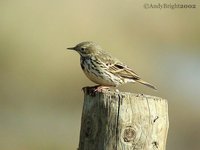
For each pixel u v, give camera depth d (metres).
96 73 11.91
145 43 27.78
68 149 20.39
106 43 26.89
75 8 27.61
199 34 29.55
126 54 26.73
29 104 24.16
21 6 27.69
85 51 12.09
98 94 9.30
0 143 20.33
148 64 26.61
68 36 26.81
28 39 26.73
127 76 12.06
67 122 22.06
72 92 24.83
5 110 23.27
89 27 27.12
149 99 9.23
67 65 25.50
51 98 24.77
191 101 23.48
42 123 21.91
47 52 26.11
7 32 26.98
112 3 28.17
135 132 9.15
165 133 9.34
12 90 25.33
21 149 20.30
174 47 28.30
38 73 25.69
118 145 9.12
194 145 20.53
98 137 9.23
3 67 26.00
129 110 9.16
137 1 28.34
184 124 21.92
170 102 23.47
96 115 9.29
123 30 27.61
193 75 25.78
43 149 20.41
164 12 28.81
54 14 27.48
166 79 25.55
